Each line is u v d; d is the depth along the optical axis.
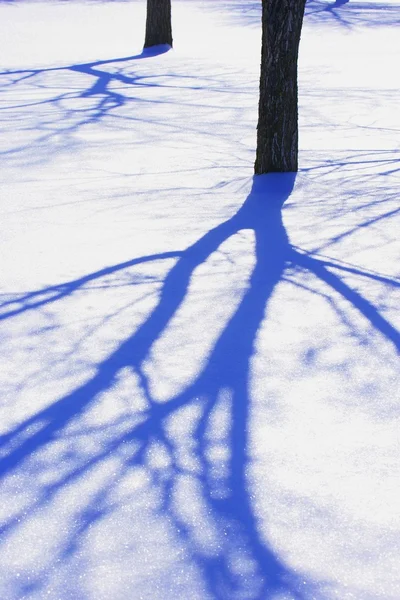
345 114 10.05
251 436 2.99
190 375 3.46
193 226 5.58
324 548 2.40
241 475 2.76
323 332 3.88
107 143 8.37
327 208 6.02
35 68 14.30
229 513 2.56
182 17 25.59
